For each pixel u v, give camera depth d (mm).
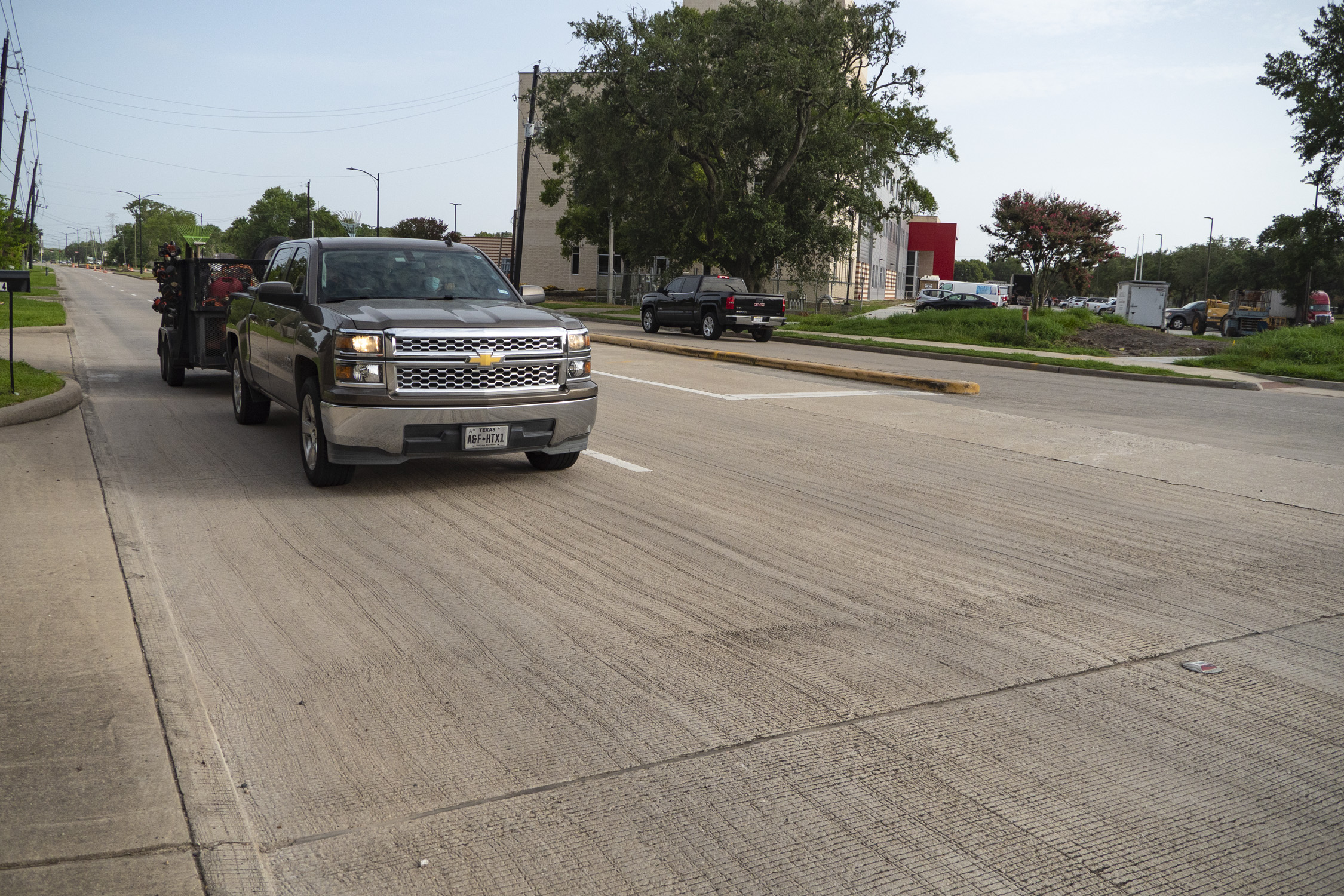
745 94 34594
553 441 7648
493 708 3846
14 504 6504
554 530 6520
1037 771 3477
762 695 4031
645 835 2998
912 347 25547
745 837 3006
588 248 67875
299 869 2771
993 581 5691
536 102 39625
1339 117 43438
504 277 8836
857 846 2979
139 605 4742
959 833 3070
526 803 3164
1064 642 4734
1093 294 132500
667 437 10367
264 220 119562
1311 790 3396
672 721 3777
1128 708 4004
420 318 7195
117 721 3475
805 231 36781
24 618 4426
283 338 8258
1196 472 9305
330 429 6973
